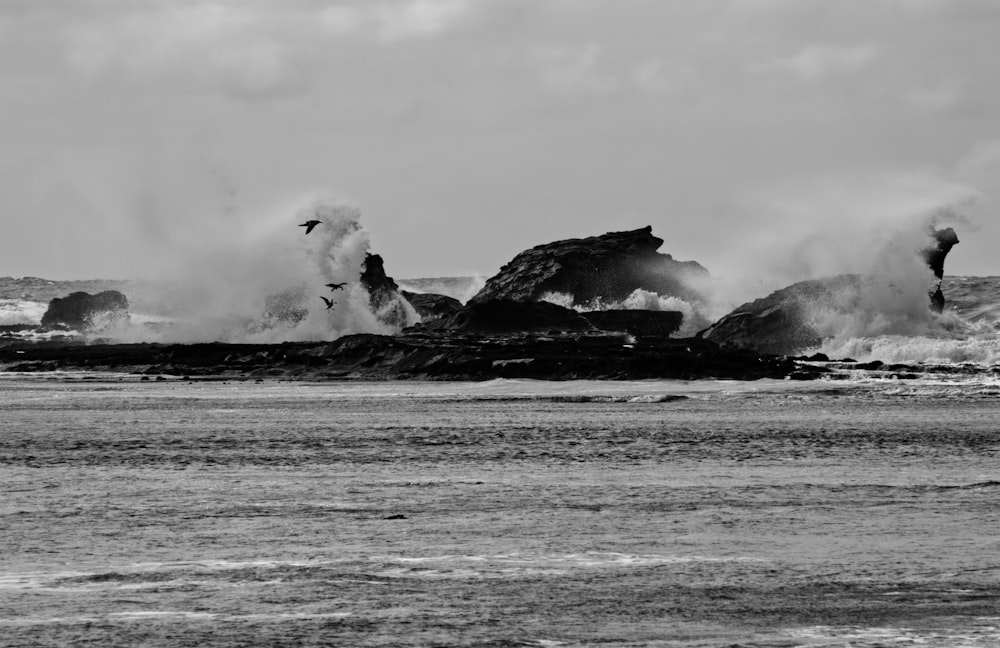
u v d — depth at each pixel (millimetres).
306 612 91125
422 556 113500
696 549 116188
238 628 86500
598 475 184875
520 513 142125
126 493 165625
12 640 83812
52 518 140875
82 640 83688
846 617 88500
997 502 148125
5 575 105625
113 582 102438
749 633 84375
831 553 113188
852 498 153250
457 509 146125
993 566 106062
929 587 97875
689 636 83750
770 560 110125
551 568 107312
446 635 84438
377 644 82375
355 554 114875
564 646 81500
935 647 80562
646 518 137000
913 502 148750
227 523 136125
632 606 92562
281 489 169125
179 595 97062
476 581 102000
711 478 179000
